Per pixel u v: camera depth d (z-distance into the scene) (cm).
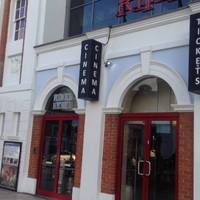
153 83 966
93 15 1241
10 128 1350
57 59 1217
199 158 795
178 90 870
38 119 1257
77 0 1325
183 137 844
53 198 1148
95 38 1088
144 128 950
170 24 916
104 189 988
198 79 780
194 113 822
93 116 1049
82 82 1030
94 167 1016
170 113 898
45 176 1198
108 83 1030
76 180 1066
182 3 979
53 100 1236
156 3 989
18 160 1273
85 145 1054
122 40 1019
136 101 998
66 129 1162
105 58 1047
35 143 1245
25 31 1373
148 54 945
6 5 1505
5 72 1448
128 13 1105
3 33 1486
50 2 1334
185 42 872
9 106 1377
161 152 904
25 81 1323
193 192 798
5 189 1291
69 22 1346
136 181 944
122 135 991
